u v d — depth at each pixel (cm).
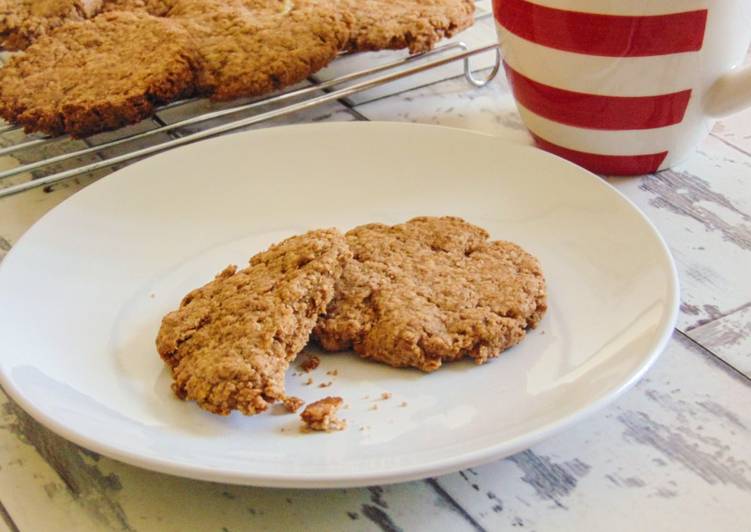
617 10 56
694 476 49
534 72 60
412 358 51
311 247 53
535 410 49
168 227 59
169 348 51
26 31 68
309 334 52
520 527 48
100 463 50
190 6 68
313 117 68
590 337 52
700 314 55
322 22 65
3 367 50
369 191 60
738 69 59
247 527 48
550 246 57
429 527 48
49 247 56
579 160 62
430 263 55
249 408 49
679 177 62
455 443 48
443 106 68
